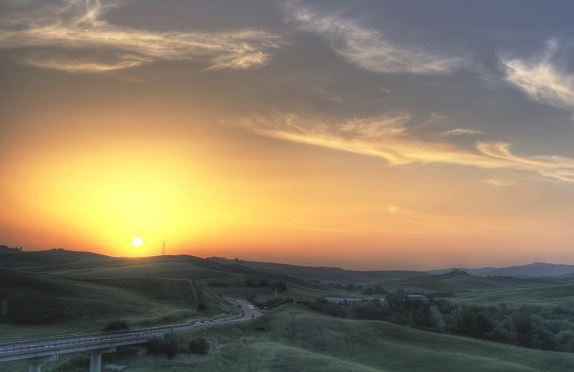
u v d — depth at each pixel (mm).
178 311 171500
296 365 113812
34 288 162625
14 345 95375
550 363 136750
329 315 198875
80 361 108250
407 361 131875
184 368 108500
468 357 134375
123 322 137500
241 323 157125
